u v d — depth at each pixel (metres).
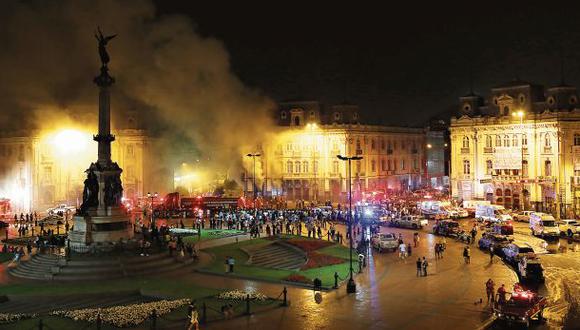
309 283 51.19
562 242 75.00
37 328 38.25
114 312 41.34
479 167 112.19
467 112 116.38
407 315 41.75
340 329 38.56
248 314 41.75
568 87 104.00
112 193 63.41
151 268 56.38
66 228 81.69
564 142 100.56
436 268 59.00
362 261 60.12
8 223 95.06
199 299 45.47
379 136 133.62
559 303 45.44
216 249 70.19
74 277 53.53
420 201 110.00
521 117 100.12
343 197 126.12
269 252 69.44
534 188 103.69
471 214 102.75
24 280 54.06
